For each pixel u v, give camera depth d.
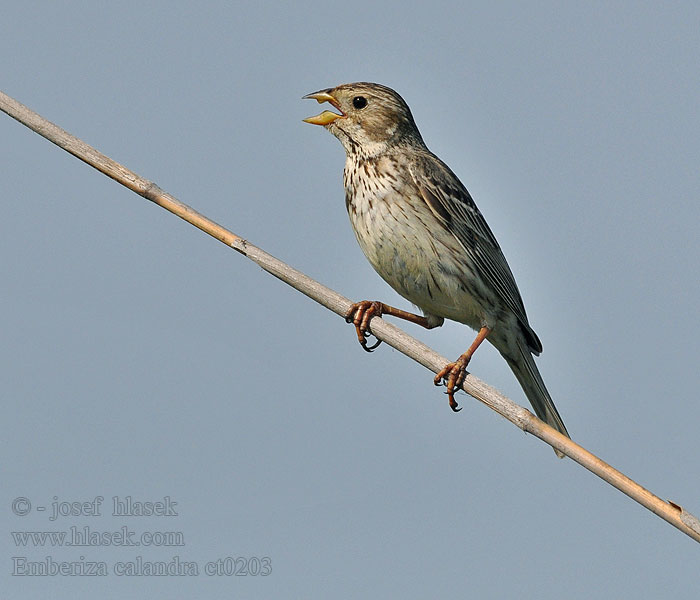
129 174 10.15
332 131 11.80
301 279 10.63
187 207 10.25
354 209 11.70
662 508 8.79
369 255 11.75
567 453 9.29
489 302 11.81
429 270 11.51
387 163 11.52
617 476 9.00
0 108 10.20
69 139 10.13
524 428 9.55
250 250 10.28
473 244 11.62
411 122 11.94
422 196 11.40
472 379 10.02
